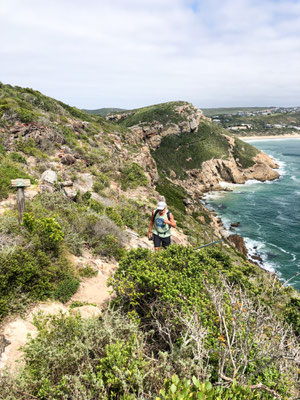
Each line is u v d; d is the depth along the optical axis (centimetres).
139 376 224
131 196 1864
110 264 708
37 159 1388
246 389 212
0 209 750
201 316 320
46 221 587
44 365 256
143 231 1225
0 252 447
